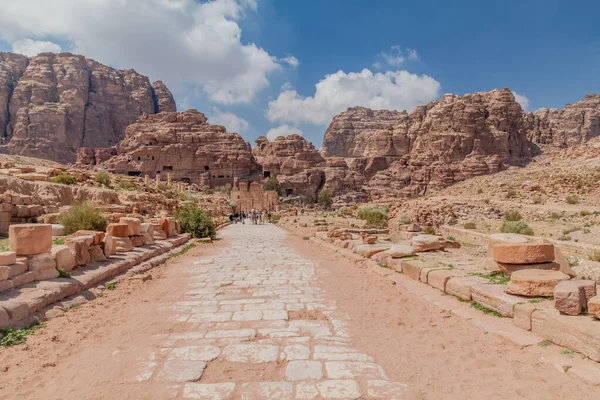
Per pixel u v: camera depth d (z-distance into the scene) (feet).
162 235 63.36
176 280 38.78
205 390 16.08
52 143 466.29
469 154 387.14
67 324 24.16
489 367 18.49
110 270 36.19
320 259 54.44
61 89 506.07
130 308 28.25
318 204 369.09
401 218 126.00
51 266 29.37
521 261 28.09
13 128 474.08
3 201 60.64
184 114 416.67
